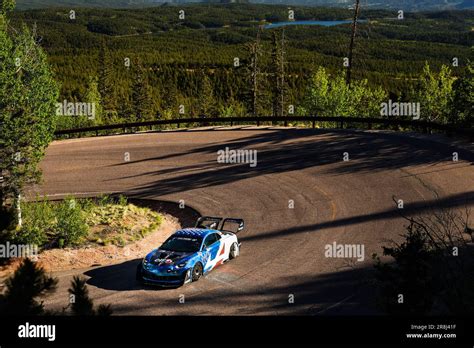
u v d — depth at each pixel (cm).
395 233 1722
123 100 12288
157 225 2184
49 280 858
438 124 3127
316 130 3838
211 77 17388
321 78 5762
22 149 1859
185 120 4491
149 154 3588
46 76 1908
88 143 4134
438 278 1058
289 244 1756
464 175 2275
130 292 1359
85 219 2075
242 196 2488
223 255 1581
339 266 1479
